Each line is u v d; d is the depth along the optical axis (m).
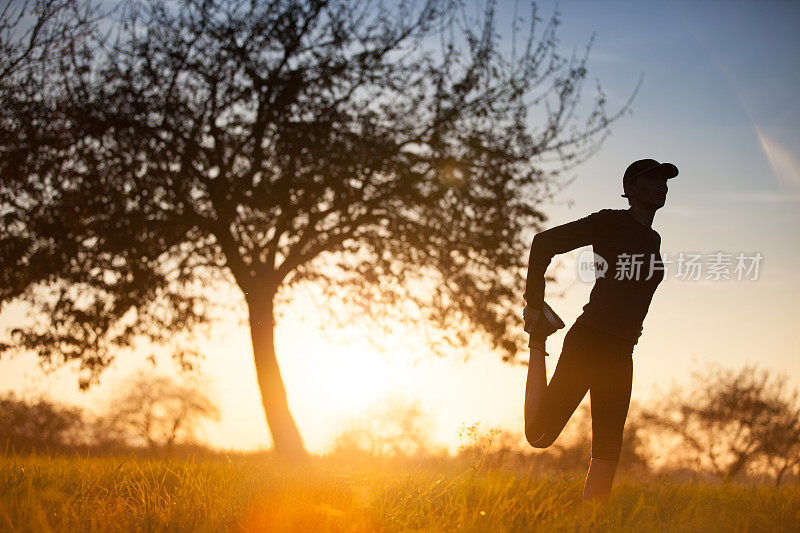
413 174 14.97
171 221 14.45
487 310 15.62
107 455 6.52
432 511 3.88
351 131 14.84
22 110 13.46
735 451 30.17
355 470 5.93
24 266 13.62
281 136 14.20
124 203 14.09
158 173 14.19
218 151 14.52
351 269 16.25
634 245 3.80
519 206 15.47
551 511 3.92
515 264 15.43
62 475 4.70
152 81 14.12
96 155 13.91
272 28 14.48
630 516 3.74
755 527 3.53
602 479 3.92
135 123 13.99
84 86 13.91
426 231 15.37
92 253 14.16
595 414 3.91
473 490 4.50
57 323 14.29
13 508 3.25
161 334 15.50
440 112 15.34
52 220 13.48
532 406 3.85
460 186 15.19
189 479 4.40
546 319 3.85
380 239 16.03
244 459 6.68
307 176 14.45
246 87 14.37
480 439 4.90
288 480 4.66
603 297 3.82
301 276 16.75
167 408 40.16
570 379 3.83
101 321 14.31
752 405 30.73
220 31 14.52
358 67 14.92
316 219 15.58
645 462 6.09
